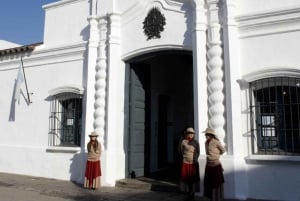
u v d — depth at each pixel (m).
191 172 8.02
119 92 10.63
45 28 12.76
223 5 8.89
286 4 8.45
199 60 8.93
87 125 10.77
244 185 8.23
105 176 10.05
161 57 12.91
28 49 12.61
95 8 11.44
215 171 7.62
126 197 8.62
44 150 11.89
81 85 11.42
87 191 9.42
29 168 12.16
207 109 8.84
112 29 10.71
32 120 12.47
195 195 8.59
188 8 9.50
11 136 12.91
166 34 9.82
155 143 12.39
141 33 10.34
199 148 8.27
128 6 10.78
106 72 10.80
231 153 8.33
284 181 7.92
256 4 8.78
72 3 12.22
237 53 8.75
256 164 8.27
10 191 9.47
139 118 11.09
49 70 12.31
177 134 13.84
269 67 8.38
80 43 11.56
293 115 8.10
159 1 10.01
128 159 10.59
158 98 12.92
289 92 8.16
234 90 8.51
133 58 10.70
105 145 10.38
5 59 13.52
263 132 8.44
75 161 11.11
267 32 8.50
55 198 8.61
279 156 7.92
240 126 8.47
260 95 8.57
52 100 12.07
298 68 8.02
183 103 14.41
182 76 14.48
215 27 8.91
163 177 10.92
